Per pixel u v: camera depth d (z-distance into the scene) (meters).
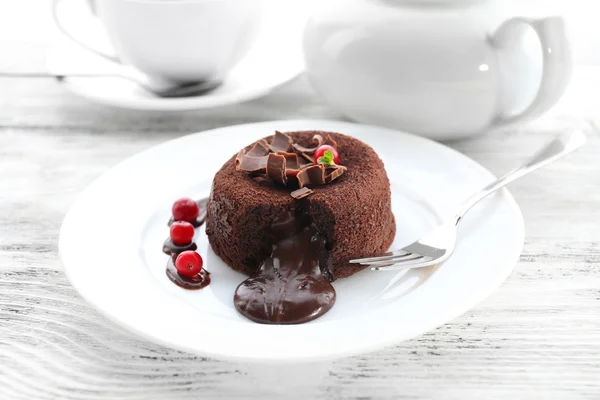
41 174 0.59
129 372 0.45
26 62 0.73
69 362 0.45
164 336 0.44
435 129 0.59
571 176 0.58
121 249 0.50
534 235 0.53
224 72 0.66
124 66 0.67
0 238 0.53
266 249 0.51
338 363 0.45
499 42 0.56
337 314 0.47
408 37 0.57
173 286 0.49
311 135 0.56
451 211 0.53
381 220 0.52
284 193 0.51
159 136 0.63
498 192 0.52
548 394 0.44
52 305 0.48
